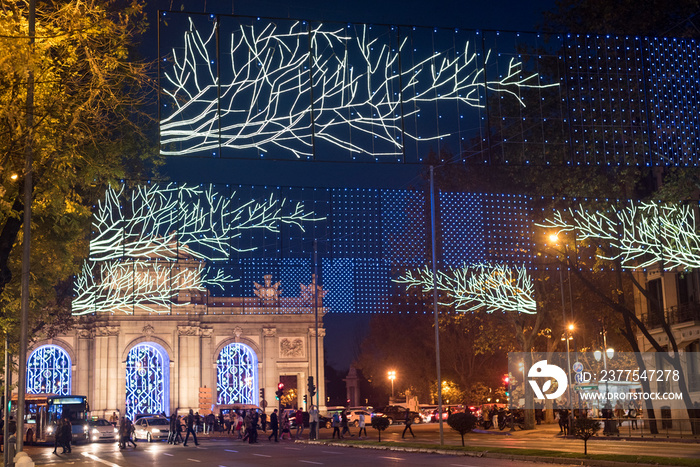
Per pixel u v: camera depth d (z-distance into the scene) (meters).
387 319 85.56
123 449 44.44
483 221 46.44
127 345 85.00
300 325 91.75
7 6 17.33
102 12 18.19
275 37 22.05
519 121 35.75
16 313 27.84
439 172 55.28
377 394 115.75
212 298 90.38
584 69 32.84
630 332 43.41
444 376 81.38
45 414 55.53
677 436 39.75
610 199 38.03
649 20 32.22
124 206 46.72
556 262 46.47
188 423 46.38
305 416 74.81
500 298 52.22
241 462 28.94
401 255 53.94
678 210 37.06
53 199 21.11
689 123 28.75
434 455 30.30
